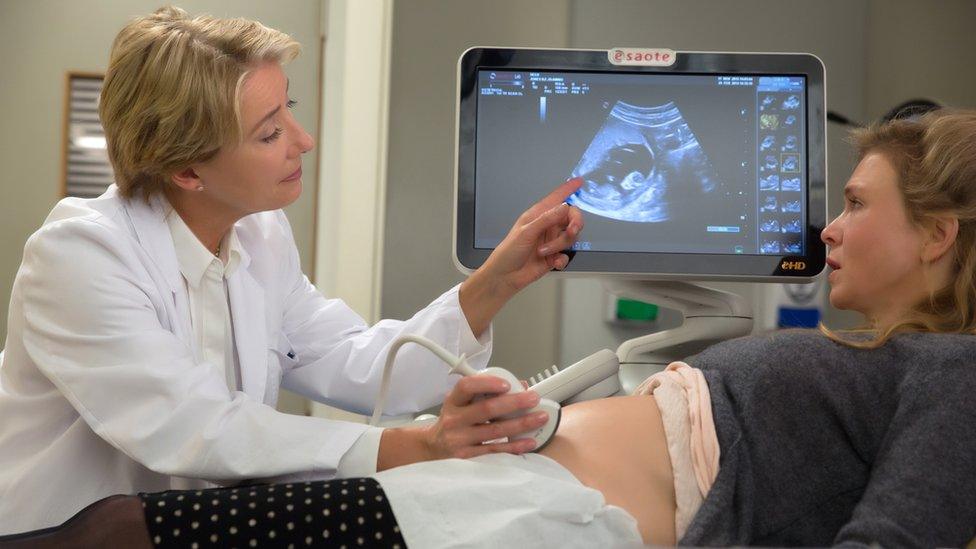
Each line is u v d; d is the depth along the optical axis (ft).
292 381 4.89
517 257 4.44
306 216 8.87
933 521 2.97
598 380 4.57
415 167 8.16
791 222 4.79
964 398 3.14
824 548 3.29
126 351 3.67
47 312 3.74
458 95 4.86
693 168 4.82
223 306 4.22
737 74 4.83
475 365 4.63
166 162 3.93
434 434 3.52
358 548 3.03
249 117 3.95
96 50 8.68
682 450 3.39
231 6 8.82
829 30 8.25
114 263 3.82
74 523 3.08
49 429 3.95
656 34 8.14
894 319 3.84
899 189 3.86
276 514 3.05
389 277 8.14
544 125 4.85
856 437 3.31
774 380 3.40
